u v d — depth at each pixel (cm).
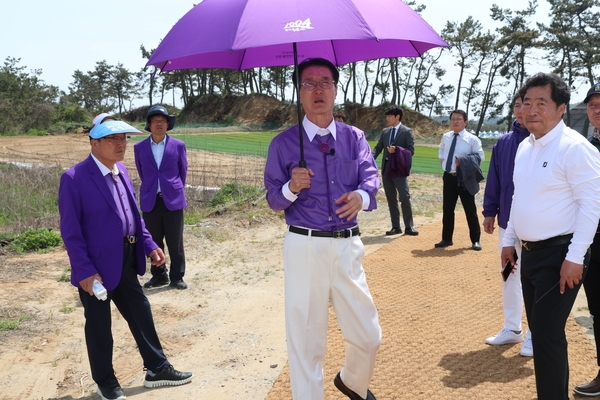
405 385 403
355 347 343
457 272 700
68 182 399
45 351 495
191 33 315
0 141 3906
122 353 498
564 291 332
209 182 1541
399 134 934
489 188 496
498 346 472
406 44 380
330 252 327
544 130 338
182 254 679
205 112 7600
